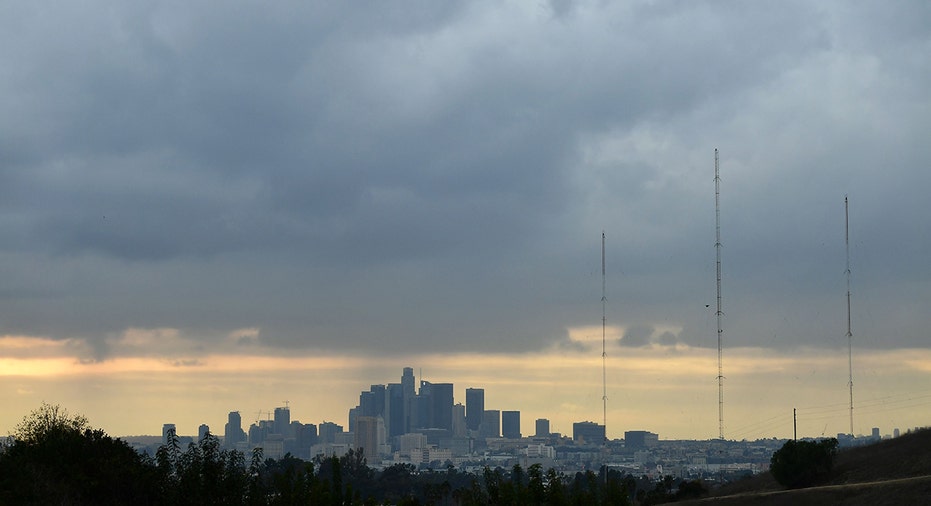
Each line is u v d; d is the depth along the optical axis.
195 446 50.69
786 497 84.69
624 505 53.59
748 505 86.44
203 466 49.38
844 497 79.44
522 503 50.88
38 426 54.09
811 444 97.69
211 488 48.34
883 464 91.62
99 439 53.69
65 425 54.41
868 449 102.31
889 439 105.94
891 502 74.25
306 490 50.75
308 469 52.28
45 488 46.59
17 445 52.53
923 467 85.75
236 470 49.97
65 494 46.22
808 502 80.94
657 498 114.38
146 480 48.94
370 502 54.34
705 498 100.50
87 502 47.34
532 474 53.00
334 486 52.06
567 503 52.22
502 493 52.09
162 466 49.94
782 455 97.81
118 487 48.72
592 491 54.41
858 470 92.81
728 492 106.81
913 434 102.19
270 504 49.78
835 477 93.25
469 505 53.28
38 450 51.09
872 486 79.94
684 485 112.88
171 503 47.75
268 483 51.62
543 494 52.31
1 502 44.53
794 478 95.94
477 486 54.72
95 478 48.75
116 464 50.00
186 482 48.41
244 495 49.22
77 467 49.25
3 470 48.12
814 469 95.38
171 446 50.62
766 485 103.75
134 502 48.66
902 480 80.12
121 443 54.12
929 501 72.62
